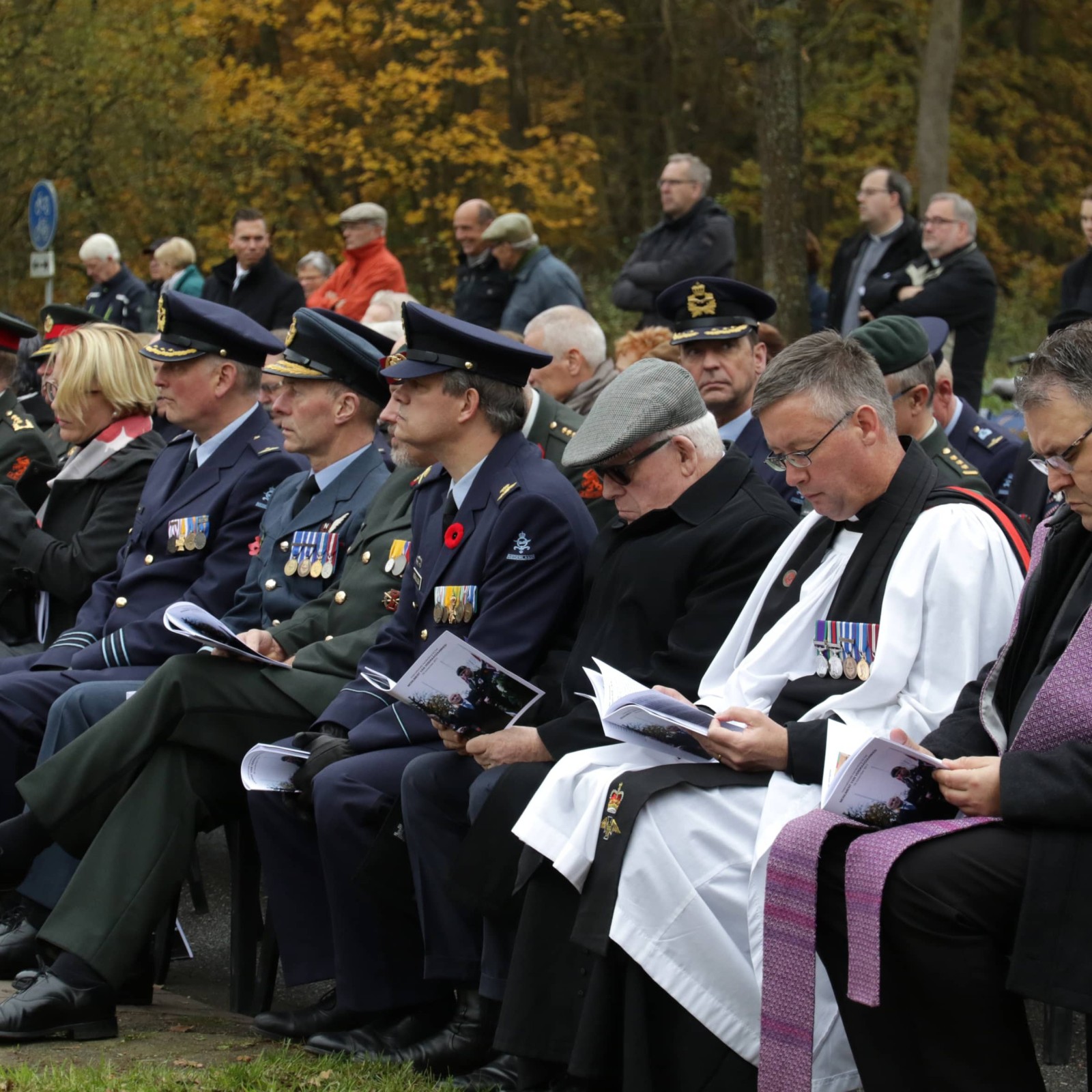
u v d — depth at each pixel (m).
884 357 6.93
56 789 6.36
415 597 6.52
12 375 9.90
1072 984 4.20
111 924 6.07
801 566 5.54
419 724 6.16
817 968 4.90
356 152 29.88
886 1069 4.50
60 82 26.38
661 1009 4.94
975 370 11.41
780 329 19.52
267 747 6.13
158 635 7.65
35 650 8.84
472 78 29.84
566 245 32.44
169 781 6.29
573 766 5.26
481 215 14.68
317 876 6.23
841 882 4.59
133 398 8.89
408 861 5.81
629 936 4.87
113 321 17.69
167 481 8.19
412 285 31.64
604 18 31.56
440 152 29.94
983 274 11.34
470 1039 5.70
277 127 29.48
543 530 6.19
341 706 6.35
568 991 5.14
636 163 34.41
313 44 29.75
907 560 5.16
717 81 33.44
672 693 5.29
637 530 5.96
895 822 4.68
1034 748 4.51
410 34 29.53
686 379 5.94
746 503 5.83
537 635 6.12
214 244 29.39
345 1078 5.55
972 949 4.38
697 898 4.91
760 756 5.00
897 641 5.09
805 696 5.25
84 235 27.61
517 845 5.41
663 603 5.77
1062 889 4.27
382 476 7.47
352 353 7.39
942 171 28.78
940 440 7.10
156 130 27.78
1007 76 35.41
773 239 19.66
